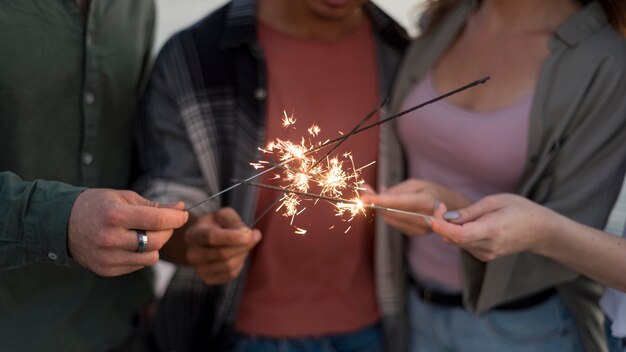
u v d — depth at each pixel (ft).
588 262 3.33
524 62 3.71
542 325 3.80
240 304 4.08
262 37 4.02
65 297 3.73
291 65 4.01
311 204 3.91
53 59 3.55
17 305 3.60
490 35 3.86
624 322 3.30
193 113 3.89
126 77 3.85
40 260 3.02
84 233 2.81
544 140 3.57
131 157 4.03
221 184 3.96
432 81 3.99
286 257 4.00
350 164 4.01
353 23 4.10
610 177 3.52
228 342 4.11
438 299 3.99
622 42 3.50
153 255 2.82
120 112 3.88
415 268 4.10
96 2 3.63
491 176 3.76
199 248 3.63
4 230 2.96
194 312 4.12
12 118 3.50
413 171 4.12
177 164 3.88
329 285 4.06
